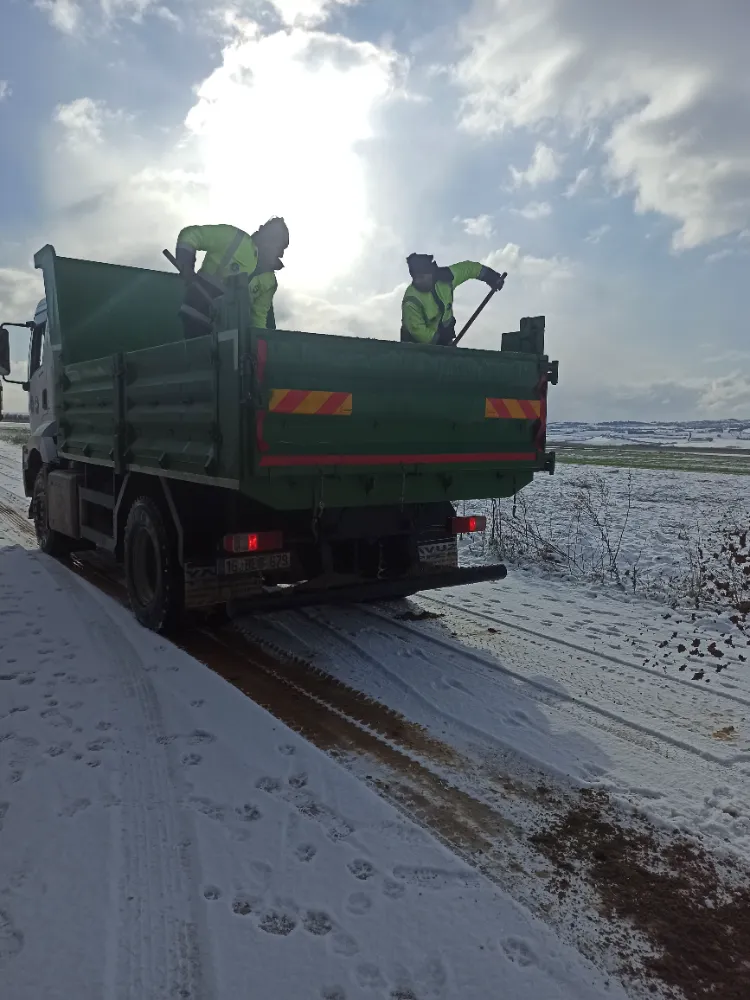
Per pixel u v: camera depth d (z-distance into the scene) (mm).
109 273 7688
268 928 2385
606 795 3350
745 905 2633
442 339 7312
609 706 4328
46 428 8141
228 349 4324
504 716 4184
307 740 3779
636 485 16969
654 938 2455
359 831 2938
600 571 7809
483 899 2557
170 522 5379
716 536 9719
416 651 5312
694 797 3336
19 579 7234
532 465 5680
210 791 3207
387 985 2166
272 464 4328
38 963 2205
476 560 8562
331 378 4523
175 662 4820
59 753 3533
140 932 2348
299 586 5309
